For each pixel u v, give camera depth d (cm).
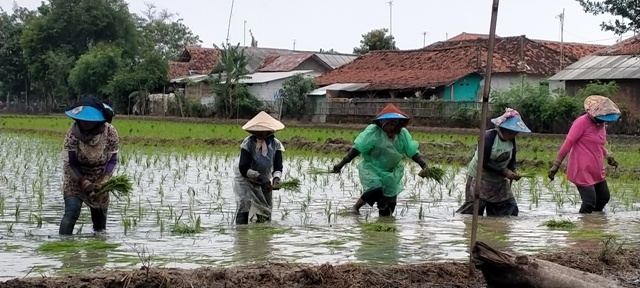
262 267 605
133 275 557
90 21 7025
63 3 7056
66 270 623
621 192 1334
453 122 3800
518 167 1814
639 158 2017
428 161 1998
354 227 896
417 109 3978
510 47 4475
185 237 809
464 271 629
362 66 4934
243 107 4769
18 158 1861
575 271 589
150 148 2319
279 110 4684
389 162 1015
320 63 5656
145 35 8094
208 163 1800
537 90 3556
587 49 4828
